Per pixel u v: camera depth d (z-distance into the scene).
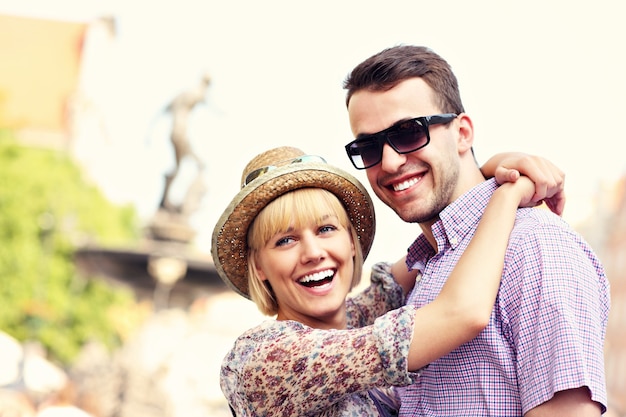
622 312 26.02
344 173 2.44
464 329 2.04
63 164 26.47
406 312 2.11
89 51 41.53
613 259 26.98
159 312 12.41
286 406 2.21
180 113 14.14
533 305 2.06
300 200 2.39
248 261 2.53
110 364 11.31
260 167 2.49
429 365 2.25
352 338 2.15
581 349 1.97
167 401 10.91
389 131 2.38
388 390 2.48
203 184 14.02
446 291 2.10
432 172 2.40
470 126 2.50
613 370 25.30
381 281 2.78
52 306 23.55
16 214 24.42
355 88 2.46
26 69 41.28
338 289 2.42
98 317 23.69
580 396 1.97
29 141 39.69
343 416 2.25
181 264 12.43
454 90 2.47
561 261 2.07
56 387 10.09
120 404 10.85
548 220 2.15
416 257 2.60
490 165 2.55
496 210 2.20
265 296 2.51
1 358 8.77
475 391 2.15
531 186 2.26
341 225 2.44
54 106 40.78
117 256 12.57
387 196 2.46
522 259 2.11
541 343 2.02
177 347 11.55
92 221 27.25
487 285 2.06
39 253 24.16
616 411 10.71
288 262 2.39
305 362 2.17
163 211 13.73
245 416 2.28
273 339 2.25
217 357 11.58
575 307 2.02
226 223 2.46
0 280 23.55
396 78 2.39
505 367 2.10
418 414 2.28
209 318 12.84
